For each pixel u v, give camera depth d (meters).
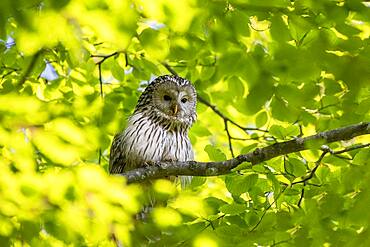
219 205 11.29
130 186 9.38
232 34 9.34
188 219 10.70
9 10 7.84
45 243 9.55
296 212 10.86
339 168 11.87
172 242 10.03
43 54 11.80
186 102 14.67
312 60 9.04
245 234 10.51
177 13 8.79
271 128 11.95
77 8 8.08
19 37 8.33
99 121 9.59
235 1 8.96
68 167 8.65
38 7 8.11
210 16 9.05
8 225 8.99
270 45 9.96
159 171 11.60
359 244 10.22
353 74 8.56
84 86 14.35
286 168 11.73
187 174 11.55
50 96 14.05
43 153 8.70
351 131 10.84
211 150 11.71
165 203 10.84
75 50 8.94
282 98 10.34
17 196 8.55
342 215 10.92
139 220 9.84
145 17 9.13
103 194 8.64
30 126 8.39
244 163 10.95
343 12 8.93
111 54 14.70
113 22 8.30
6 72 13.27
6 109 8.26
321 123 12.52
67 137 8.40
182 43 10.81
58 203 8.67
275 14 9.13
